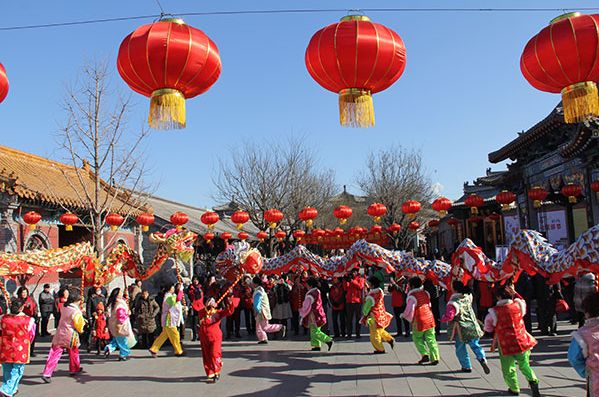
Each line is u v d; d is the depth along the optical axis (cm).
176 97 577
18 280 1357
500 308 668
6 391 737
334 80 594
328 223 3791
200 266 2311
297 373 868
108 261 1141
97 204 1547
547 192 1736
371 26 573
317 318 1073
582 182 1568
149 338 1243
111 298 1059
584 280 883
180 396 743
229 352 1096
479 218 2839
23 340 748
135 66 556
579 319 1088
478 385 743
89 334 1154
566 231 1833
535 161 1934
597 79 568
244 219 1617
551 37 551
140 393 765
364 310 1020
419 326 889
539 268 775
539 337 1100
